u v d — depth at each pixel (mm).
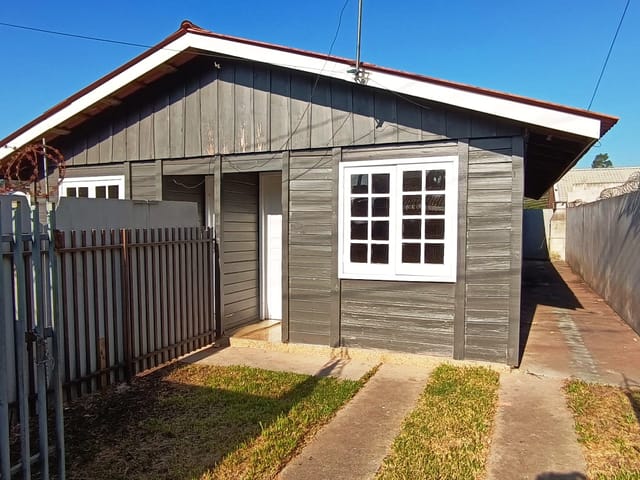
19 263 2518
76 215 4742
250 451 3412
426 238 5500
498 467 3184
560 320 8109
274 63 5613
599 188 19750
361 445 3531
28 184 5207
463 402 4285
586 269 12906
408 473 3102
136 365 5172
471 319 5340
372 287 5777
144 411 4180
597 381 4859
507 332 5223
